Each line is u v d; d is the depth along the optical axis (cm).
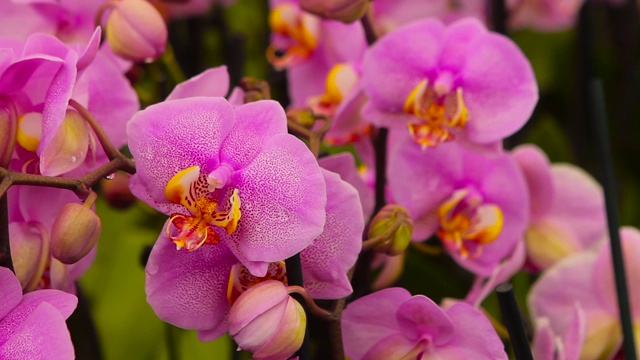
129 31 86
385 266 89
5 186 75
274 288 75
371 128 93
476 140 88
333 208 77
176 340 98
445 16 116
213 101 76
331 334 78
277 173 76
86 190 76
